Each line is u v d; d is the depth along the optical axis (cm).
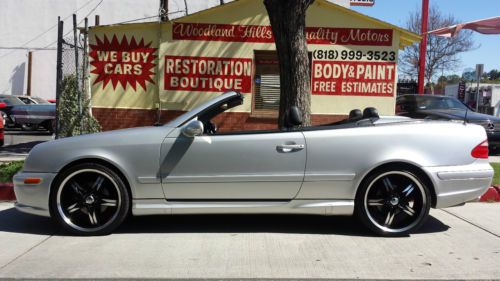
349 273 418
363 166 508
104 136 514
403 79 3158
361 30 1075
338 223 576
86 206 513
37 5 2456
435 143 514
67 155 505
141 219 588
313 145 508
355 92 1088
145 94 1098
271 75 1103
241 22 1078
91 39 1088
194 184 507
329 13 1070
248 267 431
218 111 550
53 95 2511
